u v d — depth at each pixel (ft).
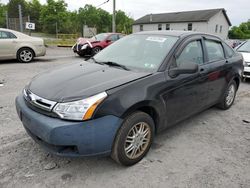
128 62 11.19
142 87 9.06
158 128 10.35
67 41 77.71
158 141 11.54
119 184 8.39
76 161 9.61
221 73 13.92
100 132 7.97
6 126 12.35
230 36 189.88
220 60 14.08
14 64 30.91
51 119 7.91
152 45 11.64
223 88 14.83
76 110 7.77
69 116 7.74
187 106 11.67
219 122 14.19
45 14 160.56
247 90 22.30
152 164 9.62
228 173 9.22
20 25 64.03
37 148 10.37
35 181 8.35
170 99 10.34
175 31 12.94
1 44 29.81
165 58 10.51
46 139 7.89
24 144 10.67
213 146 11.27
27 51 32.40
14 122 12.85
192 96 11.76
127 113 8.55
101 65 11.15
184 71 10.19
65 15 163.43
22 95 9.95
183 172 9.18
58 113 7.83
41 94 8.55
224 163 9.88
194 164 9.73
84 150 7.99
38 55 33.58
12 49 30.94
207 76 12.55
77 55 45.16
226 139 12.05
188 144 11.35
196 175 9.03
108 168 9.27
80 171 9.01
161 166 9.51
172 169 9.35
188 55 11.67
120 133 8.59
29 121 8.49
